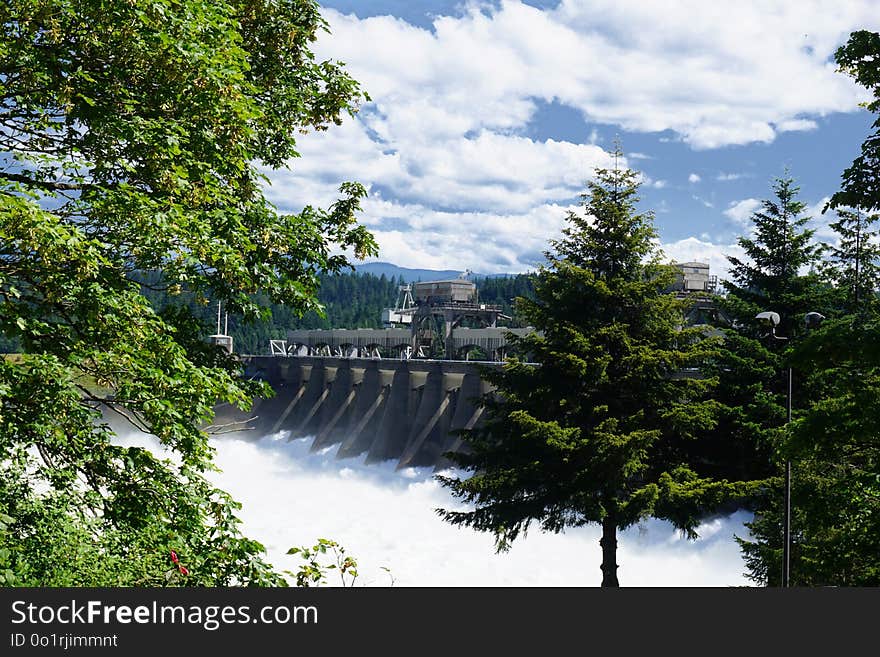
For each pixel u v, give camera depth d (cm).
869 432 1477
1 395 977
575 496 2520
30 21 1075
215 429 1299
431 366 6606
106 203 1109
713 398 3045
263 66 1661
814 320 2162
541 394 2736
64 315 1112
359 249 1650
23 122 1208
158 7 1109
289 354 10244
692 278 5012
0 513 959
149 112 1222
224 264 1238
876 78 1559
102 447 1116
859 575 1823
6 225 941
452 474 5856
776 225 3306
